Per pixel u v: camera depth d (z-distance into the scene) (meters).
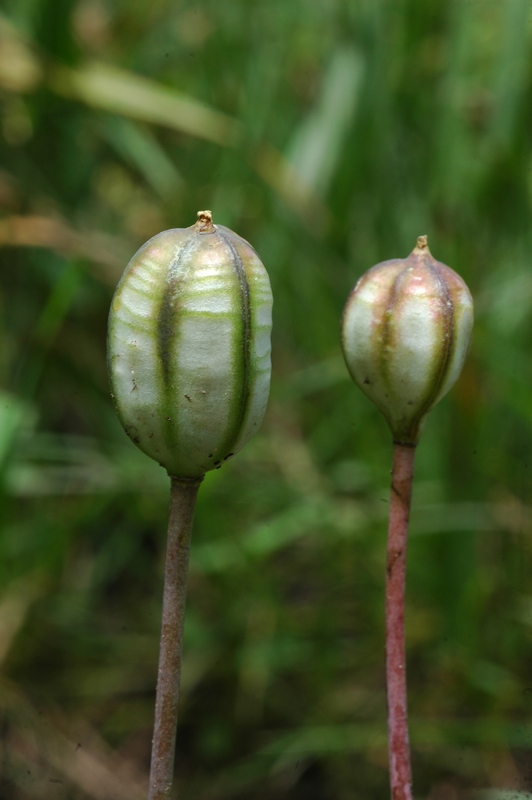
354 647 0.48
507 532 0.47
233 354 0.25
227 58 0.56
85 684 0.47
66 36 0.49
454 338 0.27
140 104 0.51
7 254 0.52
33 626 0.48
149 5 0.58
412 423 0.27
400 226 0.51
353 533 0.48
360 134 0.51
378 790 0.45
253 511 0.51
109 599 0.51
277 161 0.51
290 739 0.44
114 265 0.51
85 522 0.48
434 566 0.46
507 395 0.45
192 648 0.48
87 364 0.51
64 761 0.44
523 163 0.48
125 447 0.50
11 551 0.47
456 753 0.44
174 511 0.26
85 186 0.55
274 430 0.54
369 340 0.27
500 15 0.52
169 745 0.26
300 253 0.51
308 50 0.57
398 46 0.51
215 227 0.26
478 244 0.49
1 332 0.51
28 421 0.46
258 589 0.48
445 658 0.46
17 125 0.53
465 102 0.54
